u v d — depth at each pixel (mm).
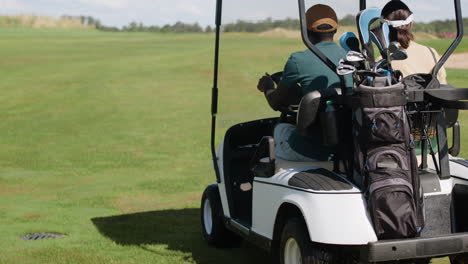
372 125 5059
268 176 6086
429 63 6359
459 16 5938
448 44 6566
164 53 56531
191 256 7570
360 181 5312
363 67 5438
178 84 34625
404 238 5191
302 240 5379
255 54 6957
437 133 5680
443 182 5766
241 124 7488
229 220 7246
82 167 15305
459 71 28703
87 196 11773
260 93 7312
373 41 5566
